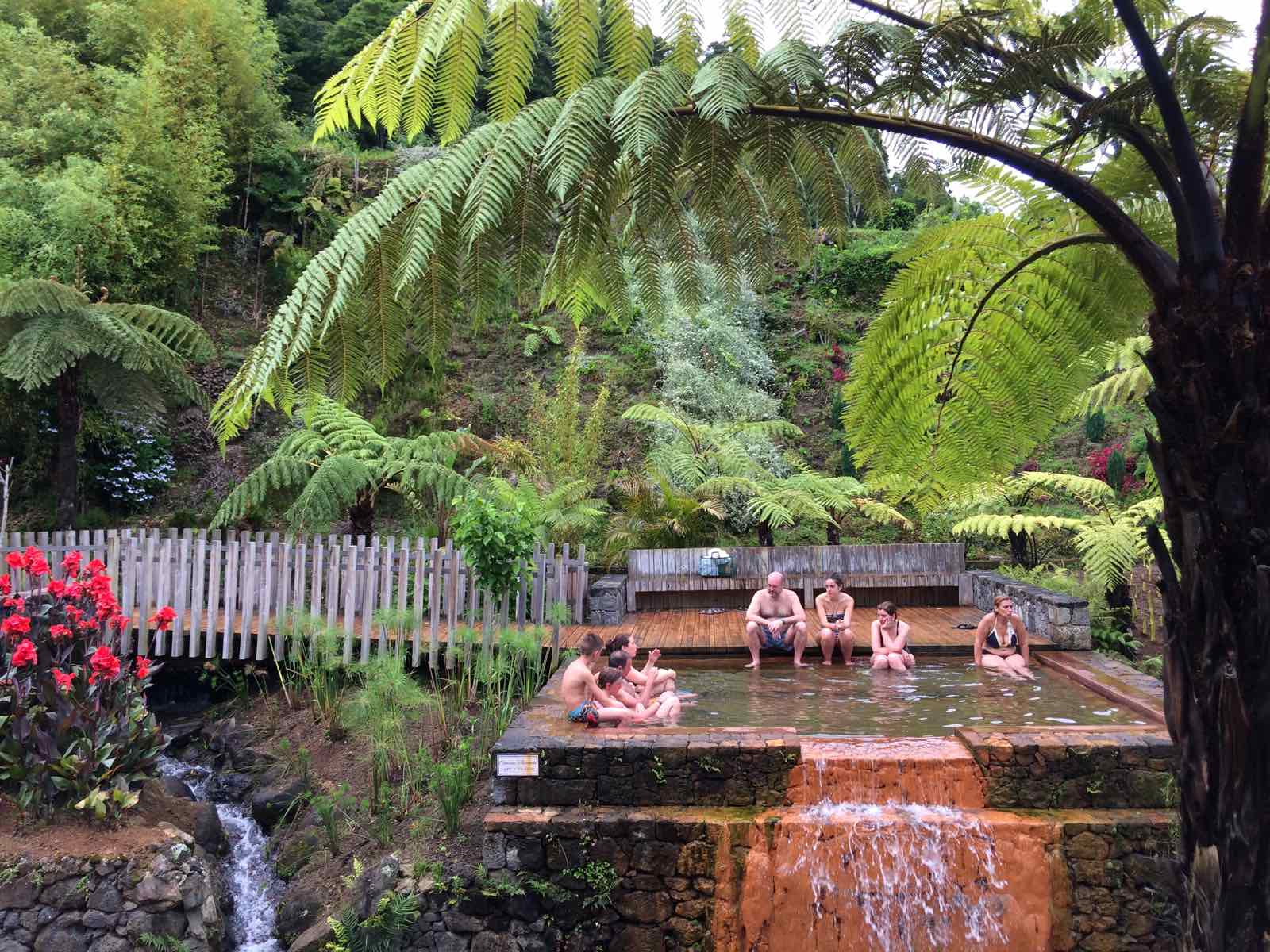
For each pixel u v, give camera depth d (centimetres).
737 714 675
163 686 938
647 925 520
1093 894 496
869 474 347
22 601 628
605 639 911
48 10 1736
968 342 327
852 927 503
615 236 279
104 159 1410
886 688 764
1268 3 194
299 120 2291
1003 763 534
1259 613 199
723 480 1235
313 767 744
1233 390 202
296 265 1912
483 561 830
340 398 275
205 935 563
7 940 536
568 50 250
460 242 258
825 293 2061
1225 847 206
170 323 1205
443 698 818
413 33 259
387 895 543
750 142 245
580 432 1574
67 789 591
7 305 1083
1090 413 1208
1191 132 247
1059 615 877
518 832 530
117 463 1453
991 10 232
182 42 1658
